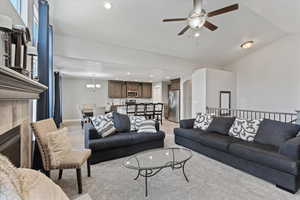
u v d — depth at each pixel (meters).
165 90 9.98
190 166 2.91
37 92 2.19
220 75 6.29
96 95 9.14
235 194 2.09
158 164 2.26
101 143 3.03
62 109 8.30
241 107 6.53
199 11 2.72
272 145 2.68
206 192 2.14
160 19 3.80
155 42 4.84
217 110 5.99
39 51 2.81
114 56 4.84
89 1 3.12
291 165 2.07
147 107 7.72
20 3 2.38
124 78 8.78
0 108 1.45
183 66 6.26
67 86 8.44
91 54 4.48
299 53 4.93
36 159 2.44
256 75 6.04
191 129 4.09
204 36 4.77
